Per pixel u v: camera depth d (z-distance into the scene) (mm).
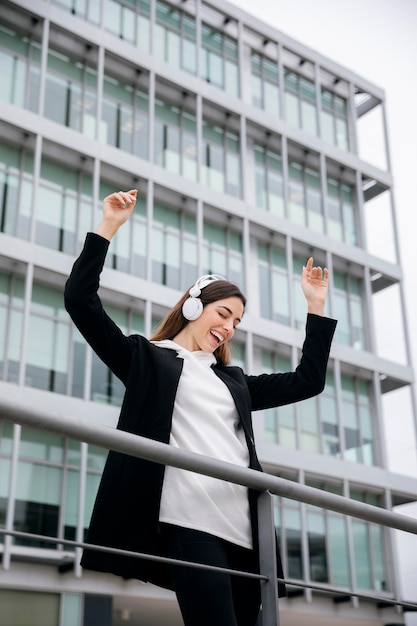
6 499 15953
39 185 18953
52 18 20031
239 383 2682
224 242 21734
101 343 2408
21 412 1876
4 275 17797
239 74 23516
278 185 23484
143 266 20094
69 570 15984
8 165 18656
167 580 2316
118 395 18203
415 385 23531
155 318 19672
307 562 19562
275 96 24344
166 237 20766
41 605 15539
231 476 2227
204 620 2182
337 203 24859
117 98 20984
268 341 21422
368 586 20531
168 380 2471
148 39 21969
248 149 23266
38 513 16219
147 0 22266
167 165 21391
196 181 21547
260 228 22438
